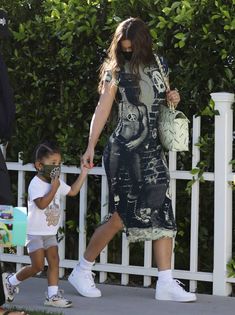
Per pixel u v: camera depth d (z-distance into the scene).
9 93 8.73
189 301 9.84
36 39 11.15
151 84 9.50
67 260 11.20
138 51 9.41
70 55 10.80
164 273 9.96
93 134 9.73
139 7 10.52
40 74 11.25
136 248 11.20
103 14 10.78
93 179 11.25
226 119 10.09
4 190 8.63
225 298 10.09
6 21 8.98
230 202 10.23
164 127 9.55
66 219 11.48
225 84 10.15
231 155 10.20
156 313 9.38
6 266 11.89
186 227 10.73
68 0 10.98
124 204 9.73
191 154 10.59
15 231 8.28
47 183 9.75
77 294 10.36
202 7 10.02
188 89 10.30
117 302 9.93
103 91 9.66
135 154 9.58
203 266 10.71
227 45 9.96
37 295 10.32
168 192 9.83
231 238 10.30
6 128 8.76
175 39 10.39
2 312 8.80
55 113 11.11
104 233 10.00
